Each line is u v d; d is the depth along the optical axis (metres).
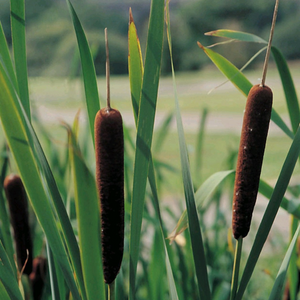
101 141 0.69
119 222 0.71
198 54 38.66
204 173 6.02
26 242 0.92
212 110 16.23
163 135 1.51
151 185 0.78
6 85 0.69
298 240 1.04
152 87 0.74
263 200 3.52
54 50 17.25
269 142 9.03
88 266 0.70
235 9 40.03
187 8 39.59
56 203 0.72
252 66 31.86
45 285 1.00
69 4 0.78
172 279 0.79
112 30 38.00
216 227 1.69
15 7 0.79
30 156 0.70
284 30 41.72
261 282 2.19
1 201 0.97
